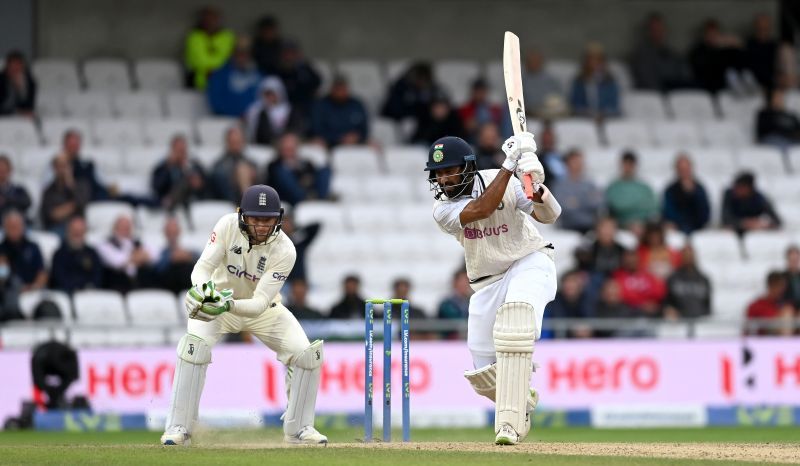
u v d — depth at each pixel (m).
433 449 23.70
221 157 49.38
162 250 46.00
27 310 43.38
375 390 42.03
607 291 44.69
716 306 49.66
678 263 48.16
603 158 55.19
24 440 35.09
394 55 61.53
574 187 50.75
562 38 62.94
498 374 24.09
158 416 41.06
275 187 49.22
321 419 41.69
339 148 53.41
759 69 60.75
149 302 44.47
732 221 52.62
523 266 24.48
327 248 49.03
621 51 63.44
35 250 44.09
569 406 42.97
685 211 52.06
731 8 64.38
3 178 47.16
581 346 43.16
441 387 42.41
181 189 48.62
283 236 25.53
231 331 26.31
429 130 54.53
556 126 56.31
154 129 53.09
